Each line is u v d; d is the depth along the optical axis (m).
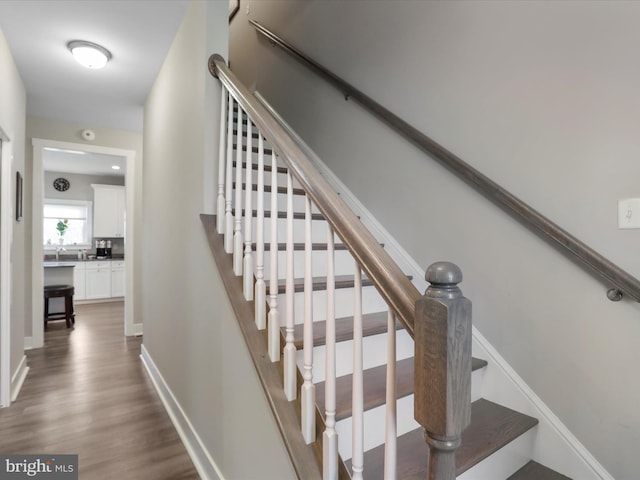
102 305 6.10
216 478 1.56
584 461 1.35
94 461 1.81
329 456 0.95
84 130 3.96
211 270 1.65
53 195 6.84
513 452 1.38
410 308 0.69
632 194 1.24
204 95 1.75
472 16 1.73
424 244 1.96
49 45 2.38
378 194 2.24
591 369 1.36
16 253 2.68
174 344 2.24
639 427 1.25
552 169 1.44
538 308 1.50
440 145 1.86
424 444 1.23
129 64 2.64
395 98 2.14
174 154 2.27
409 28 2.05
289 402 1.12
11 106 2.46
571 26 1.38
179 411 2.09
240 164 1.52
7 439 1.99
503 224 1.61
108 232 7.11
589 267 1.33
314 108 2.81
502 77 1.61
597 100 1.32
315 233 2.14
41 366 3.12
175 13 2.08
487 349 1.66
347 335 1.41
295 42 3.09
